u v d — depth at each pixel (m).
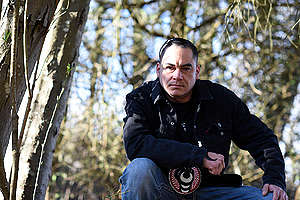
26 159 2.16
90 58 5.28
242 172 5.54
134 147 2.12
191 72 2.16
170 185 2.11
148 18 5.49
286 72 6.06
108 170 5.00
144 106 2.24
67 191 5.34
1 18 2.03
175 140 2.22
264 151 2.20
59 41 2.29
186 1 5.27
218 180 2.22
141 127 2.17
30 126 2.20
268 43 5.50
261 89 5.61
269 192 2.09
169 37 5.25
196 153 2.05
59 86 2.26
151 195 2.04
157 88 2.26
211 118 2.25
